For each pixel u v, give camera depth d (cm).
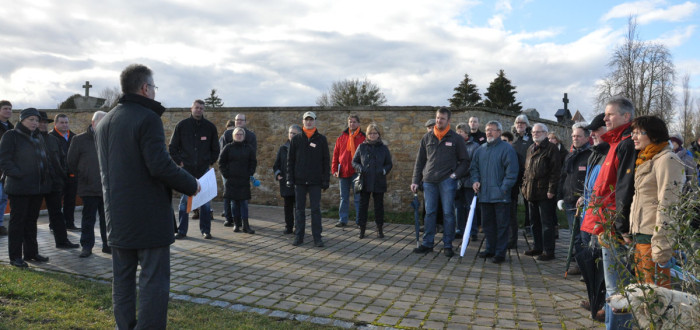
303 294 475
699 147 747
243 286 499
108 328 359
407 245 732
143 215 298
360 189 774
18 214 536
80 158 601
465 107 1048
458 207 798
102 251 636
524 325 394
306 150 712
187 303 438
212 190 380
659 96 2942
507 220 630
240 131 792
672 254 284
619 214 333
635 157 332
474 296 473
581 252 402
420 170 698
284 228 861
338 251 682
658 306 260
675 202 279
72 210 800
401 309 432
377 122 1094
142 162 299
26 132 549
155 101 311
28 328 346
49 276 492
